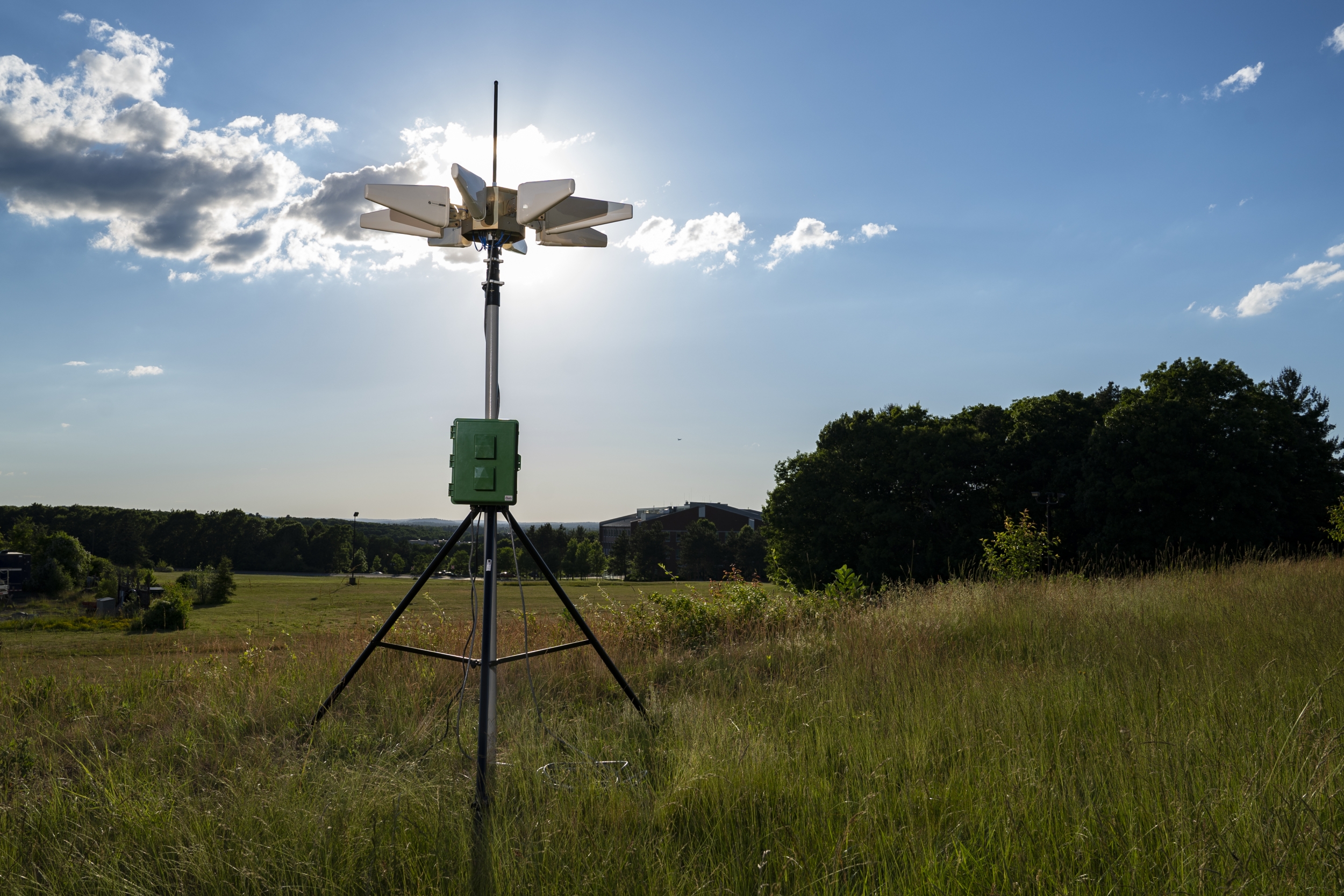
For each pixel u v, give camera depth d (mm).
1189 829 2646
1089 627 6973
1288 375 39500
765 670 6059
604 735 4316
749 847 2848
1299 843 2537
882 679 5191
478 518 4141
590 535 112812
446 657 4152
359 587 71438
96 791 3393
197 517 122875
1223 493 25656
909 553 30438
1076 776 3217
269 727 4559
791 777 3443
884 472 31625
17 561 64438
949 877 2490
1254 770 3080
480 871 2605
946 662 5750
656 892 2510
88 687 5297
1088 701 4371
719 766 3449
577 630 7637
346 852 2764
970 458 31547
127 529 118875
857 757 3627
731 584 9172
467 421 3551
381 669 5570
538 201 3672
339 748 4094
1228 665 5051
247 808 3064
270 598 59938
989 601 8578
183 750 4055
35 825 3131
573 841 2844
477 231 3896
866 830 2852
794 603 8828
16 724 4504
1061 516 30031
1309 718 3746
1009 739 3775
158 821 3023
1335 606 7250
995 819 2855
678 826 3082
